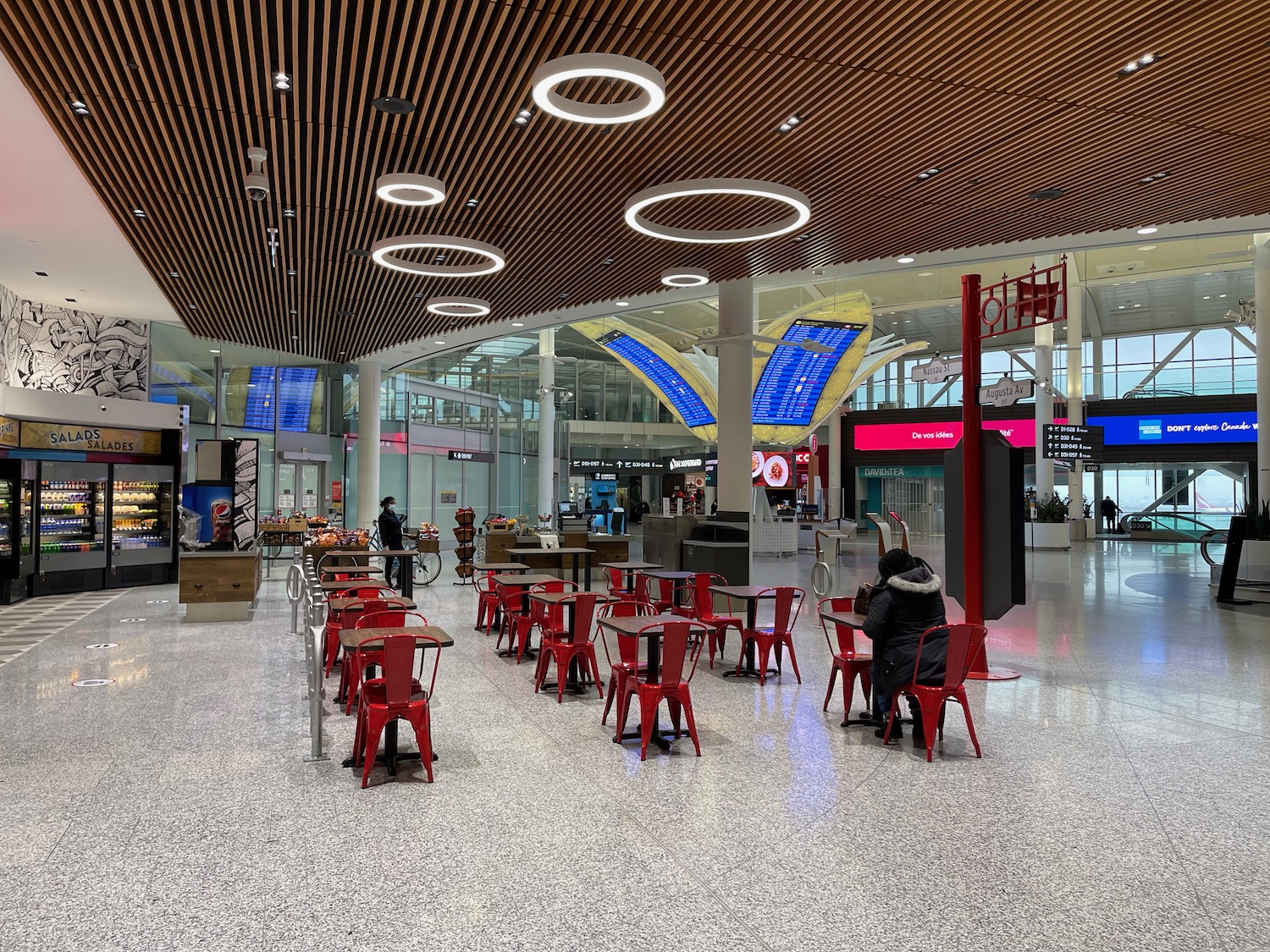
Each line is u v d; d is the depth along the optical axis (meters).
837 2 5.00
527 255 10.27
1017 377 36.09
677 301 13.75
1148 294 30.05
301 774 4.71
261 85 6.01
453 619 10.51
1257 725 5.89
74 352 14.09
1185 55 5.57
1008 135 6.84
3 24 5.15
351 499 21.41
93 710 6.08
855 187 7.99
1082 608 12.06
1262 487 17.53
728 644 9.02
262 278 11.48
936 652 5.28
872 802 4.34
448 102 6.34
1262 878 3.50
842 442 35.78
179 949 2.87
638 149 7.12
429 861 3.58
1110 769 4.91
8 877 3.42
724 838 3.86
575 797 4.38
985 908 3.21
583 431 40.34
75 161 7.34
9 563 11.75
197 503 10.52
